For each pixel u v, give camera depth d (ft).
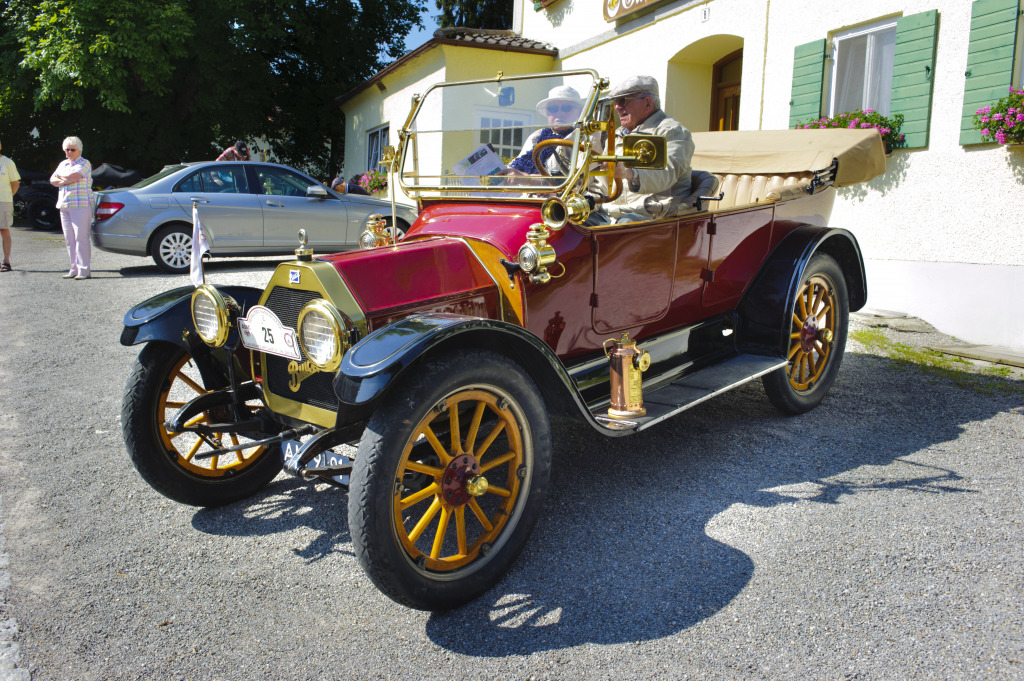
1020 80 17.60
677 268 11.07
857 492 9.90
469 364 7.30
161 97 56.34
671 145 11.00
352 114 56.54
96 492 10.39
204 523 9.57
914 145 19.92
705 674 6.42
